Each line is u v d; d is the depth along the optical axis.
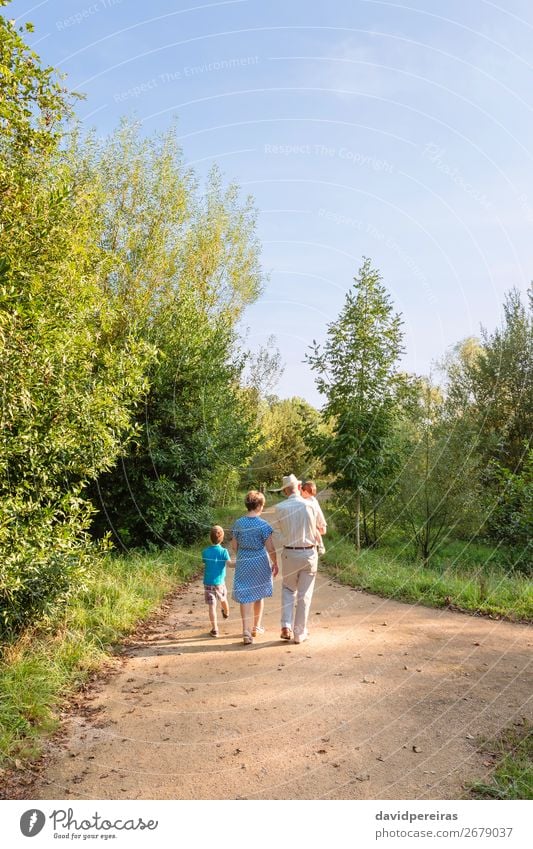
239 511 20.95
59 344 6.59
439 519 12.78
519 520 12.02
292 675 5.36
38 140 5.84
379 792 3.39
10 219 5.82
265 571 6.68
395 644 6.27
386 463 13.19
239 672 5.49
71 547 6.52
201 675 5.44
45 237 6.21
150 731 4.26
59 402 6.61
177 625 7.48
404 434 13.55
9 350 5.42
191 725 4.35
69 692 4.98
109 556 10.55
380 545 14.70
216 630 6.91
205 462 14.11
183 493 13.57
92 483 12.56
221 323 16.48
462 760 3.72
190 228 18.16
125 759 3.84
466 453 12.95
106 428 7.57
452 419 13.36
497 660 5.68
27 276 6.03
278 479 25.56
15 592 5.72
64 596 6.22
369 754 3.84
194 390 14.25
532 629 6.86
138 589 8.67
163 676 5.43
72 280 7.05
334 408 13.35
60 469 6.93
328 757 3.81
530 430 15.71
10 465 6.32
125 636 6.75
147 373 12.92
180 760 3.82
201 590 10.10
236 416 16.41
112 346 8.66
